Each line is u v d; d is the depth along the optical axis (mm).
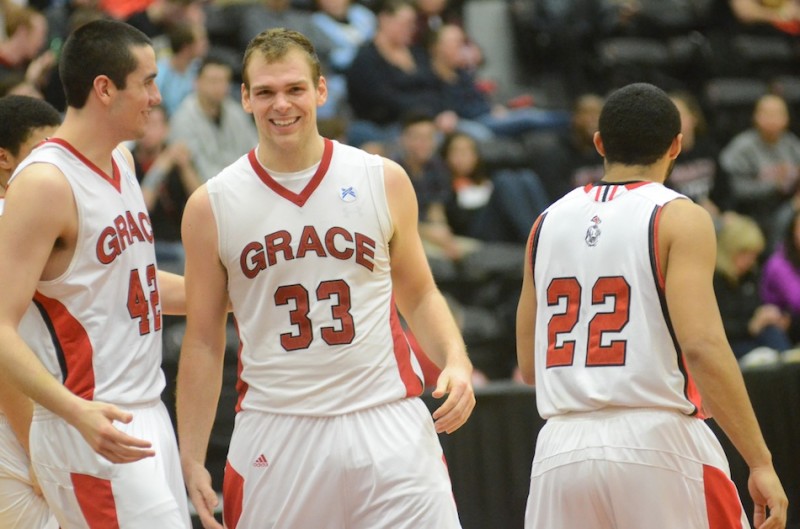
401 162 15922
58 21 16203
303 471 6844
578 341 6758
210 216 6973
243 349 7070
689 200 6625
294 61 6746
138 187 7090
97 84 6602
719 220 15961
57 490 6688
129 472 6586
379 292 7035
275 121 6758
